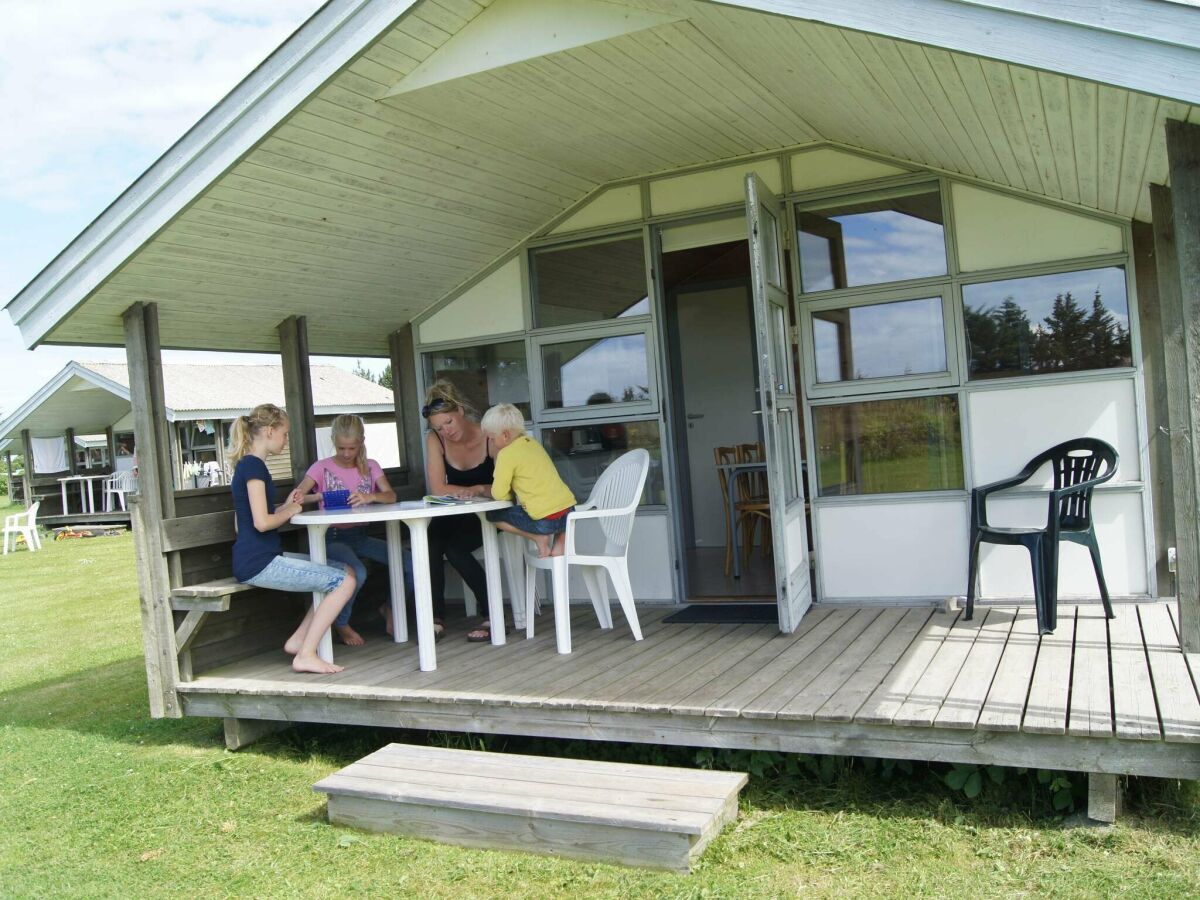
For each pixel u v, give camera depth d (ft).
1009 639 13.55
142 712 18.17
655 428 18.25
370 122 13.69
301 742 15.47
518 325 19.35
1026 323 15.71
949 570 16.22
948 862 9.51
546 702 12.35
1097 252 15.26
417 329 20.43
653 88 13.60
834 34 9.98
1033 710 10.39
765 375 14.56
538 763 11.68
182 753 15.40
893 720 10.46
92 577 40.65
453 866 10.34
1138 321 15.12
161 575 15.44
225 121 13.16
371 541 18.37
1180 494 12.25
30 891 10.64
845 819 10.63
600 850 10.09
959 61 9.57
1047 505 15.61
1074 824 10.02
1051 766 9.98
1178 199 10.66
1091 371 15.37
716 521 25.71
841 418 16.83
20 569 46.26
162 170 13.70
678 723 11.66
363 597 19.81
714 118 15.15
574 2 12.03
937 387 16.15
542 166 16.62
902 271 16.39
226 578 16.69
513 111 14.15
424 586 14.84
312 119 13.15
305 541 17.81
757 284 14.38
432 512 14.55
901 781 11.46
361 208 15.67
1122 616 14.39
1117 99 9.55
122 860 11.39
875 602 16.67
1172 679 11.14
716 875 9.57
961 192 15.92
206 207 14.03
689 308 25.64
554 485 15.21
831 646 13.98
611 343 18.54
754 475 23.09
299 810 12.55
